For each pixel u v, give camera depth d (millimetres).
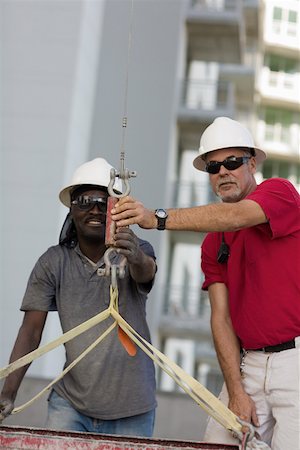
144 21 36719
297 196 7066
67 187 7855
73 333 5840
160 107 35969
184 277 41781
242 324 7082
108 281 7602
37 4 29188
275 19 58062
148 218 6230
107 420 7777
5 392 7637
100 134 34938
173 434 13992
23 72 28844
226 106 39250
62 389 7820
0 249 27703
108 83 35688
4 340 27109
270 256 6934
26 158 28312
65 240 7785
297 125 57812
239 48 41312
